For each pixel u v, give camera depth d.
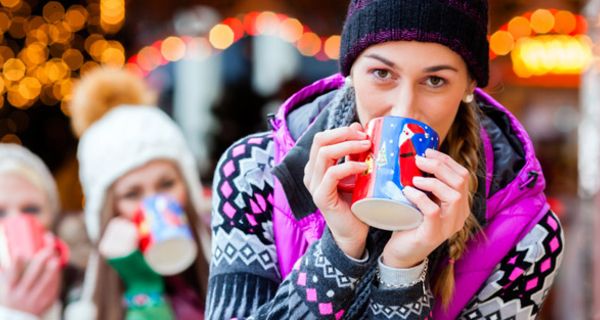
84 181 4.20
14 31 8.45
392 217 1.96
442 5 2.00
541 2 8.23
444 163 1.95
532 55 8.19
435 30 2.00
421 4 1.99
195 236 4.04
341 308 2.05
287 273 2.22
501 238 2.23
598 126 3.74
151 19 8.54
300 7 8.08
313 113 2.33
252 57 7.39
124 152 4.02
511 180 2.27
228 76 7.38
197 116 7.35
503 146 2.33
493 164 2.29
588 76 3.82
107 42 8.53
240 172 2.27
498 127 2.41
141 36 8.60
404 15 1.99
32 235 3.66
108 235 3.77
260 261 2.21
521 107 8.13
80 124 4.48
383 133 1.96
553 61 8.14
